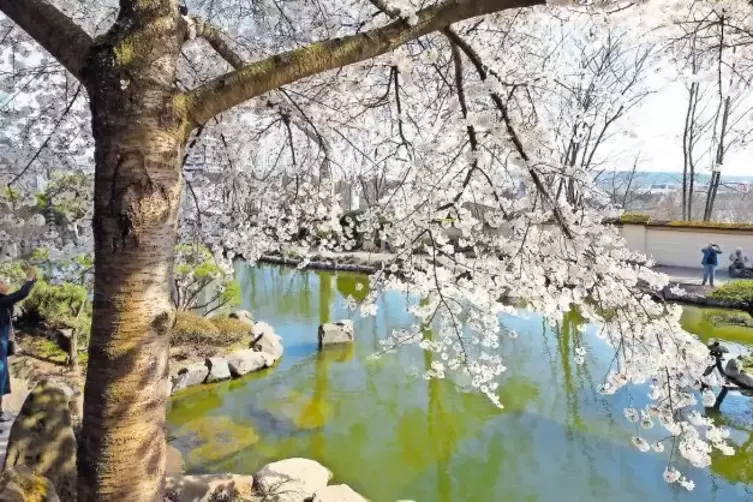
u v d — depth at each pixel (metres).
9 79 3.74
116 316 1.59
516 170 3.20
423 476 5.44
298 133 4.77
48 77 3.92
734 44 3.03
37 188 4.20
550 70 3.39
